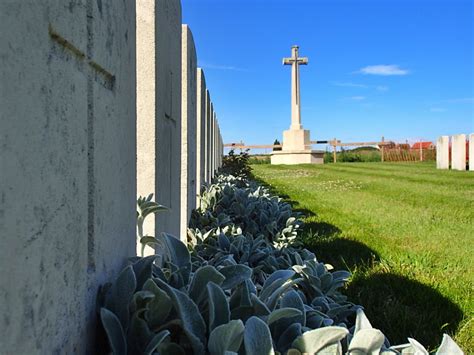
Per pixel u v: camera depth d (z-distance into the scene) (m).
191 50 4.45
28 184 0.76
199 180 5.86
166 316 1.24
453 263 3.88
